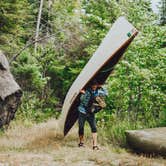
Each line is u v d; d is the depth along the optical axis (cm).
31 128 1541
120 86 1603
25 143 1234
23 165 929
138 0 2114
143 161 985
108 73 1332
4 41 2361
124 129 1323
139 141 1116
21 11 2328
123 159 995
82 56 2712
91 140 1283
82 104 1159
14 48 2459
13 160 970
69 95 1286
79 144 1177
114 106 1708
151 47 1633
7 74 1496
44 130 1436
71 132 1402
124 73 1591
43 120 2128
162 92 1598
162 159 1042
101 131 1367
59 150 1112
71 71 2647
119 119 1599
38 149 1133
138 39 1655
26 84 2328
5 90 1436
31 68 2289
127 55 1634
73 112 1297
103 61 1223
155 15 1981
